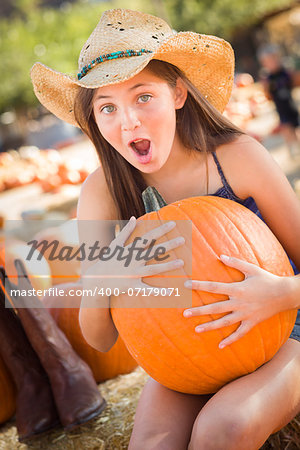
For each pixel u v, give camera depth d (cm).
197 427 162
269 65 779
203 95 232
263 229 185
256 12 2397
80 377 237
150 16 210
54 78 219
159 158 195
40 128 1956
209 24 2386
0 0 2673
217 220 179
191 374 176
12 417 262
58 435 231
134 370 280
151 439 177
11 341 242
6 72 1867
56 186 852
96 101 195
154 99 192
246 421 158
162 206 202
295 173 655
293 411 173
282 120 767
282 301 173
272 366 177
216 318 169
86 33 1991
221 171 211
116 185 222
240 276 171
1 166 1166
